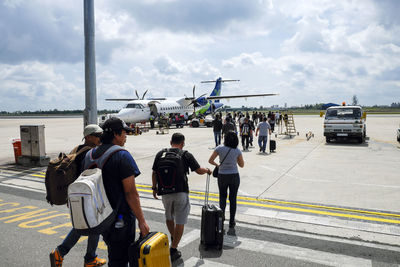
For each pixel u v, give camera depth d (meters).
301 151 12.62
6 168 9.20
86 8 8.45
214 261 3.51
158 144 15.34
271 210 5.33
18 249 3.83
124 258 2.50
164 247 2.46
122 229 2.42
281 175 8.11
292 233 4.33
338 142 15.92
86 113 8.74
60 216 5.07
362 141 15.12
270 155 11.59
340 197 6.08
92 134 3.20
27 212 5.28
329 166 9.28
